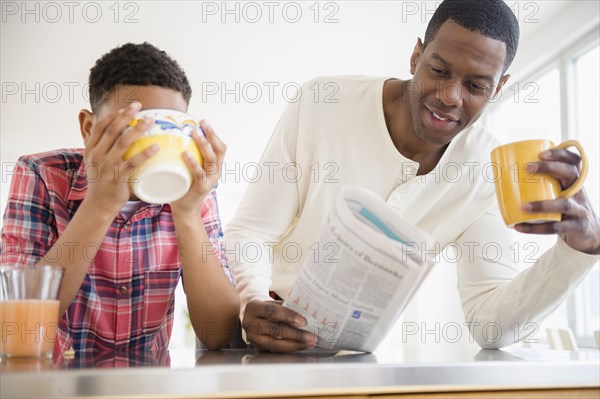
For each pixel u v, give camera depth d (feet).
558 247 3.21
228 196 26.84
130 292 3.64
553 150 2.82
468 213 4.33
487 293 3.95
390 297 2.60
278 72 15.05
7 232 3.33
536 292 3.38
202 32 12.92
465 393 2.11
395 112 3.97
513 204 2.86
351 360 2.33
